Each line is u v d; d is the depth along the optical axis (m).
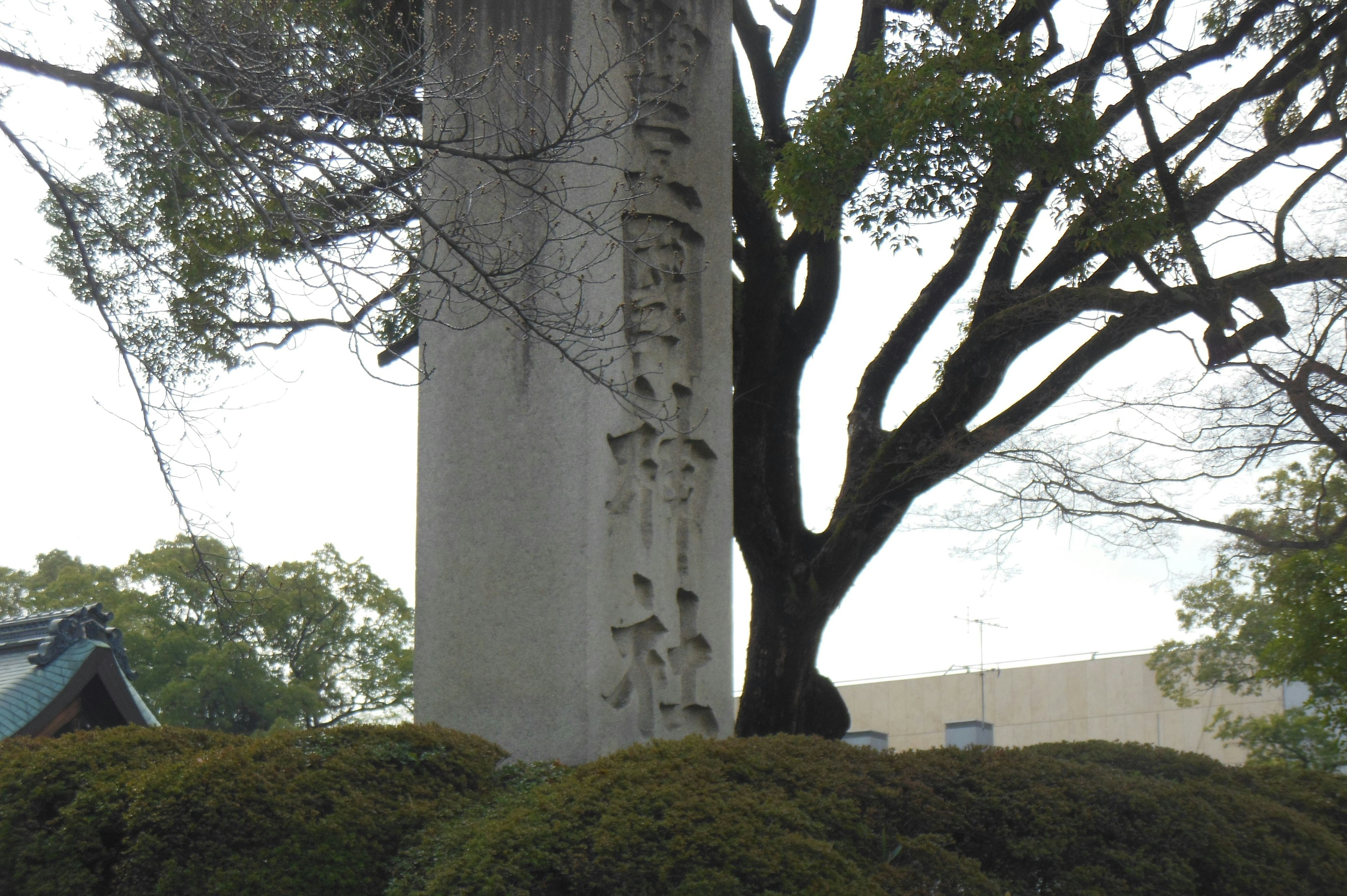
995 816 5.32
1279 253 9.33
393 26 9.29
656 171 7.54
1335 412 9.48
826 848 4.67
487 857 4.60
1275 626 11.70
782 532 10.73
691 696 7.06
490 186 6.95
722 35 8.05
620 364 6.99
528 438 6.98
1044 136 8.30
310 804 5.02
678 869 4.50
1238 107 9.69
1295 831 6.03
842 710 11.23
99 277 6.85
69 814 4.97
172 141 7.55
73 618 13.79
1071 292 9.35
